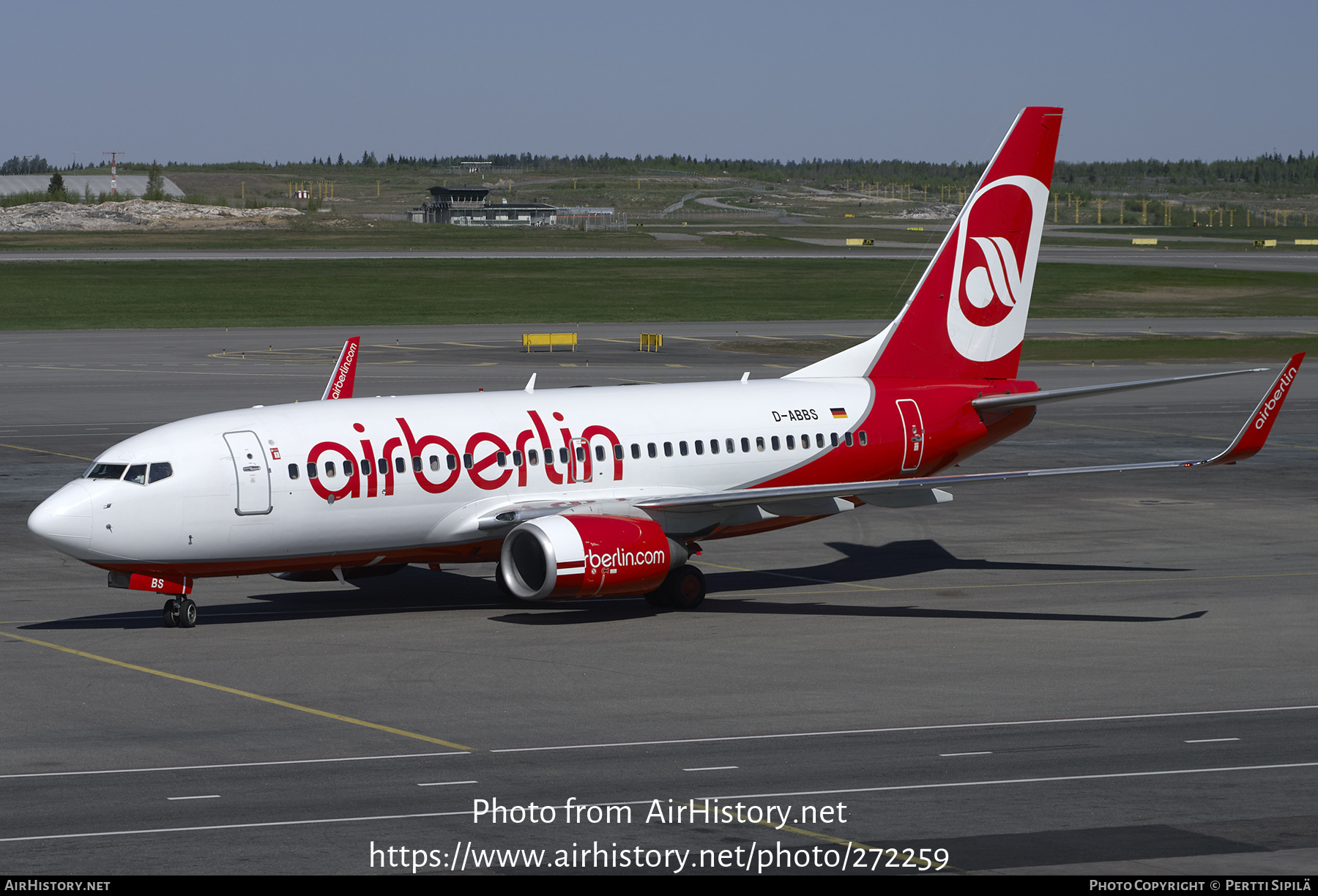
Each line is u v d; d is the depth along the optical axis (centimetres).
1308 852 5084
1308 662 8150
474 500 9431
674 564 9369
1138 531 12700
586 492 9744
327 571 9562
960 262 11119
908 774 6016
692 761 6212
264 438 9006
